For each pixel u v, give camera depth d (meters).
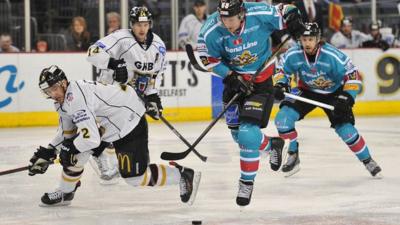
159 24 15.98
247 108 6.57
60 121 6.47
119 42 7.36
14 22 14.82
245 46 6.64
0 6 14.70
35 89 14.41
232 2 6.27
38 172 6.43
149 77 7.59
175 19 16.00
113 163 8.03
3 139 12.39
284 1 15.16
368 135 12.76
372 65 16.84
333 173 8.77
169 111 15.31
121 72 6.92
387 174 8.65
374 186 7.86
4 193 7.63
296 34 6.67
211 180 8.32
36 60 14.38
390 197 7.23
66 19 15.30
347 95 8.23
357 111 16.75
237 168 9.20
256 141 6.45
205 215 6.45
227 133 13.15
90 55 7.08
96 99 6.16
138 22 7.25
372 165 8.35
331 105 8.52
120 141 6.33
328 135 12.79
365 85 16.78
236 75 6.64
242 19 6.45
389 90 17.05
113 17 15.19
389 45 17.16
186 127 14.20
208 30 6.63
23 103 14.35
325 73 8.31
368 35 17.20
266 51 6.84
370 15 17.64
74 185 6.81
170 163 6.37
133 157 6.31
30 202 7.13
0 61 14.10
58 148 6.61
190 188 6.33
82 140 6.12
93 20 15.36
